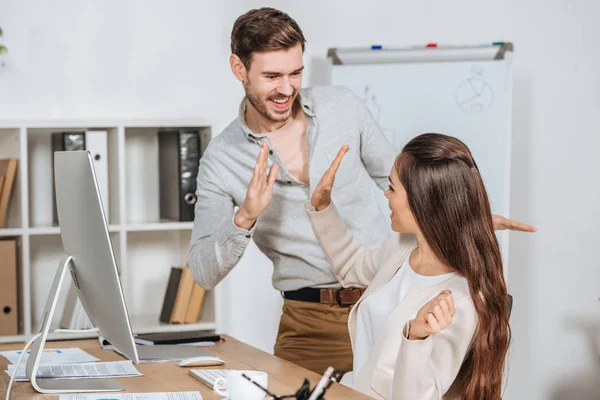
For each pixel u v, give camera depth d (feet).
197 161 11.76
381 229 8.68
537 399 13.74
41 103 12.19
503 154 12.48
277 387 6.03
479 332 6.14
